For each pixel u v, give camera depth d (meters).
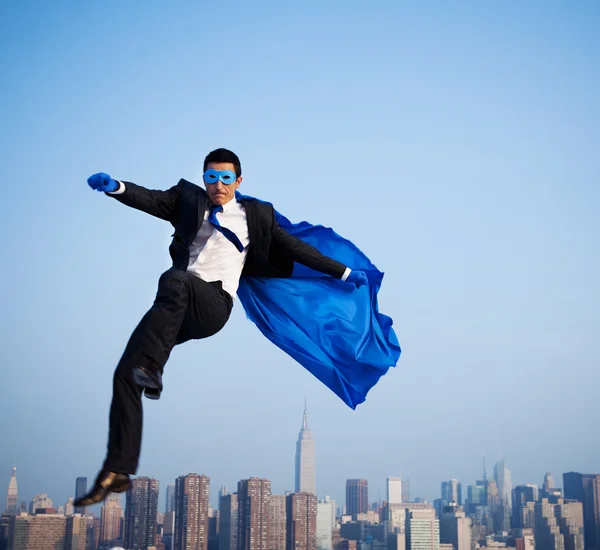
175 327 5.06
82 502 4.54
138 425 4.79
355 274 6.41
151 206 5.58
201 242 5.67
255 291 6.85
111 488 4.62
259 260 6.12
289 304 6.91
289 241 6.19
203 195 5.71
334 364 7.09
